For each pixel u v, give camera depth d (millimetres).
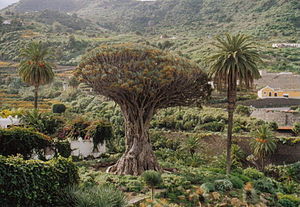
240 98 59969
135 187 19359
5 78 79312
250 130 43094
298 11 147375
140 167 23406
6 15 180500
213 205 18422
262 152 35594
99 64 21906
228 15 183875
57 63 97688
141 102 23562
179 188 19922
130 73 21141
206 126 46625
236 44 28031
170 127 50219
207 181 21797
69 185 15297
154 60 22219
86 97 65312
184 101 27062
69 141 33125
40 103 63656
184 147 40375
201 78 26266
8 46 103125
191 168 28125
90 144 34562
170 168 26922
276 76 70500
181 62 23219
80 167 24547
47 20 178125
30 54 37344
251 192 20516
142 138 24125
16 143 25094
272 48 102250
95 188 15766
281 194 23906
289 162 36469
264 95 61625
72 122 34656
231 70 27969
